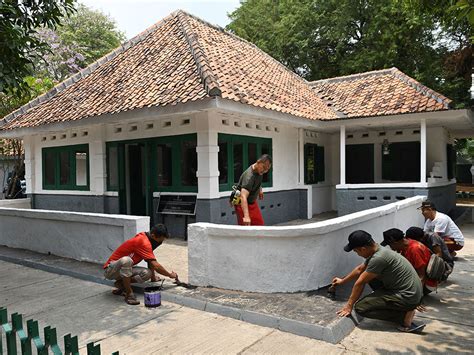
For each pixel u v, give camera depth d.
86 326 4.49
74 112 10.09
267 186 10.68
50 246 7.83
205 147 8.56
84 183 11.24
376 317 4.39
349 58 19.03
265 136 10.55
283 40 20.55
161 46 11.34
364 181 13.44
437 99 10.50
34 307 5.12
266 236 5.14
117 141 10.43
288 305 4.76
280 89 11.22
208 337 4.17
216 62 9.93
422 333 4.27
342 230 5.74
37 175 12.57
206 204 8.56
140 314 4.83
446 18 6.94
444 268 5.35
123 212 10.52
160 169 9.68
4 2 4.96
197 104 7.75
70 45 20.50
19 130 11.36
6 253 8.01
